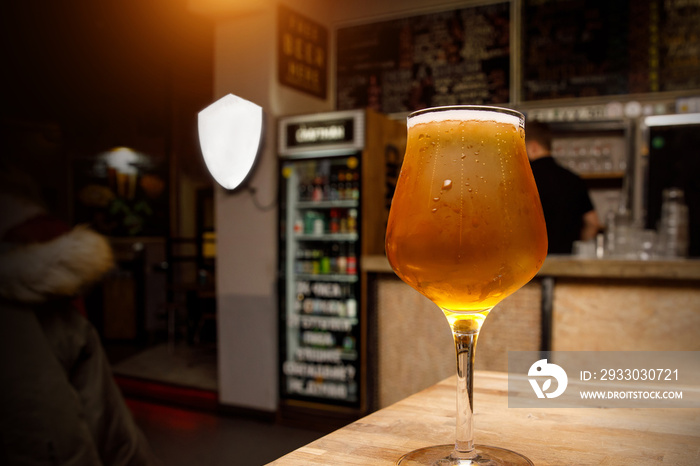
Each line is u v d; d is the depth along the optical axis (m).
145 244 7.83
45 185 8.12
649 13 4.49
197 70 7.76
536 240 0.56
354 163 4.04
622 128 4.72
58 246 1.47
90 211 8.38
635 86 4.54
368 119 4.02
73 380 1.63
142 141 8.48
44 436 1.48
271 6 4.28
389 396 3.06
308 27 4.79
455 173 0.54
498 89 4.80
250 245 4.34
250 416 4.30
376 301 3.10
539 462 0.53
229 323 4.42
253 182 4.32
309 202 4.49
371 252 4.08
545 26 4.71
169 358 6.20
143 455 1.80
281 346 4.27
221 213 4.46
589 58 4.62
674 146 4.54
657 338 2.30
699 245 4.48
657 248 3.05
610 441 0.60
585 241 3.52
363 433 0.62
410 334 3.02
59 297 1.51
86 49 7.21
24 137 7.39
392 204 0.61
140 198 8.33
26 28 6.89
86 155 8.41
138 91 8.16
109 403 1.70
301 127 4.16
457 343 0.57
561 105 4.69
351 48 5.21
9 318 1.46
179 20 6.43
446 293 0.55
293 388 4.29
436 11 4.96
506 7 4.77
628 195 4.68
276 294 4.29
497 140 0.56
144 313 7.23
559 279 2.48
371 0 5.14
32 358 1.47
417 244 0.54
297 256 4.53
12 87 7.27
